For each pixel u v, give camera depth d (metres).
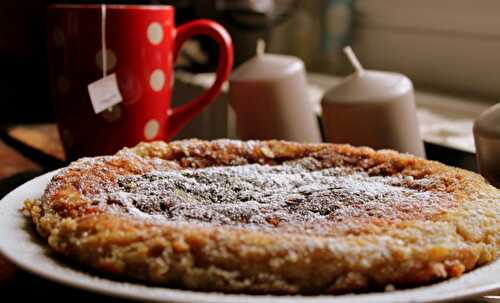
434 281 0.45
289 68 0.72
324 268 0.44
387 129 0.65
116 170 0.55
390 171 0.56
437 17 1.08
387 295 0.43
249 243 0.44
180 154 0.59
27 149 0.74
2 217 0.51
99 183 0.53
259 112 0.71
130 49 0.67
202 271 0.44
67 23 0.66
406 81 0.67
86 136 0.68
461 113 0.97
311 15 1.33
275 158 0.59
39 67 1.45
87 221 0.46
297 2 1.36
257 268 0.44
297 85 0.72
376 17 1.18
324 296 0.44
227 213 0.49
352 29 1.23
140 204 0.50
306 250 0.44
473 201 0.50
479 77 1.03
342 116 0.66
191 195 0.52
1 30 1.42
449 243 0.46
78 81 0.67
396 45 1.15
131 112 0.68
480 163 0.58
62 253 0.46
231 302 0.41
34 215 0.50
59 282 0.44
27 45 1.45
